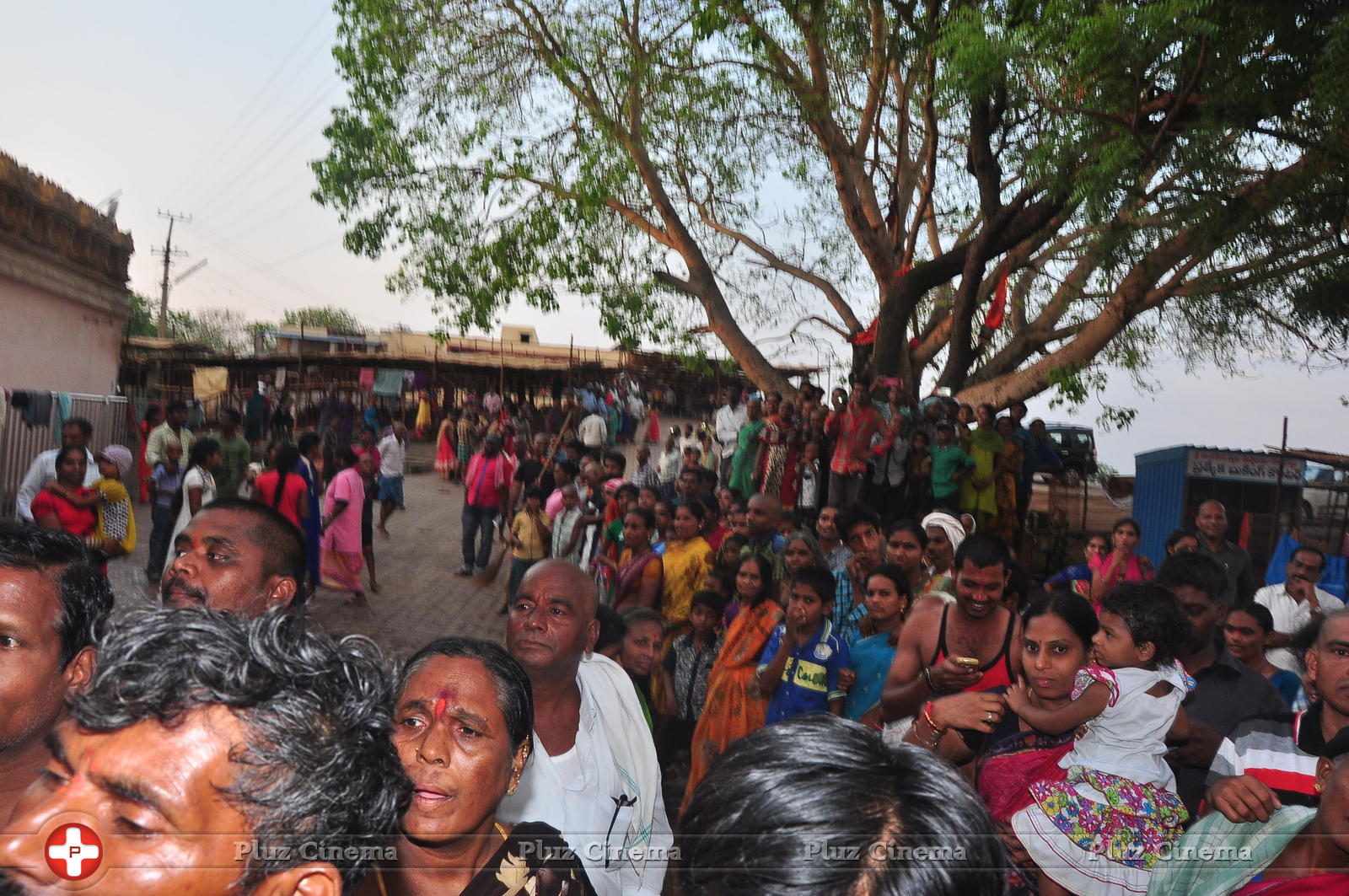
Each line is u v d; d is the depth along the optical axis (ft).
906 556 16.94
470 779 5.74
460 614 32.01
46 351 44.80
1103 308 46.57
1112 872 8.32
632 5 47.93
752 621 14.88
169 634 3.15
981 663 11.53
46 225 43.42
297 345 136.46
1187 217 34.40
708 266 54.75
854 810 3.59
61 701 5.63
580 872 6.26
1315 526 36.91
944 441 39.40
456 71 48.78
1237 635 13.60
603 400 93.50
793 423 42.16
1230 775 7.98
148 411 34.50
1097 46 28.84
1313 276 40.65
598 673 9.43
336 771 3.23
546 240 49.55
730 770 3.87
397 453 46.65
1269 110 30.91
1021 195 40.88
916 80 47.52
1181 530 22.21
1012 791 8.94
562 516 29.66
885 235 54.75
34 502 21.21
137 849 2.95
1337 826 6.31
